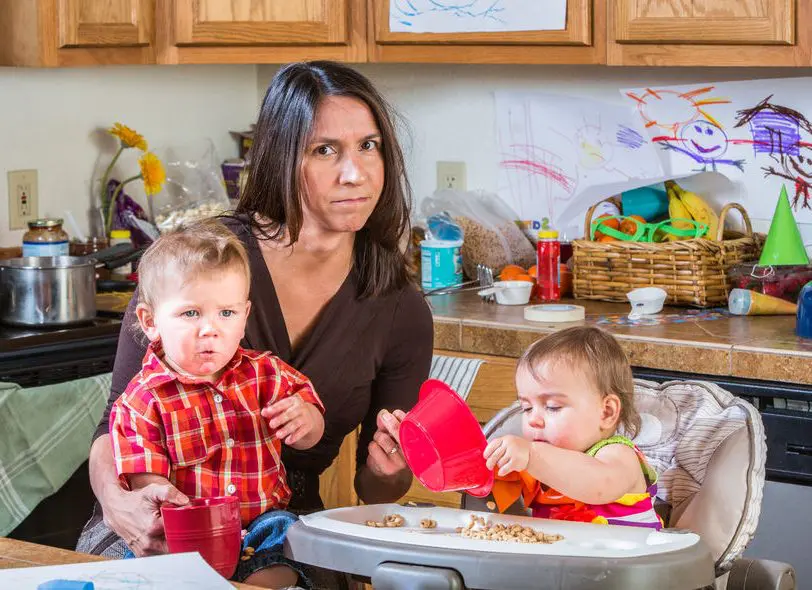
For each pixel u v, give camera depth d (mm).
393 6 2811
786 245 2650
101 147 3262
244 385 1623
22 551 1342
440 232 3100
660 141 3004
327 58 2867
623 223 2916
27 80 3055
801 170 2814
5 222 3033
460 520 1455
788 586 1602
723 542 1613
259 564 1532
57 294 2514
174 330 1551
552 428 1611
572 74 3117
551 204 3205
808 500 2258
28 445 2295
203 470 1596
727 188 2926
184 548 1337
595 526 1398
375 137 1667
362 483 1833
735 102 2877
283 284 1741
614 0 2582
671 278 2719
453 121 3340
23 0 2719
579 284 2854
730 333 2436
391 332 1815
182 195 3396
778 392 2271
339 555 1315
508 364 2494
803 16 2398
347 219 1650
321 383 1769
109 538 1687
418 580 1242
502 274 2963
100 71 3232
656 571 1199
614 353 1649
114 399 1695
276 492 1667
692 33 2502
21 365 2428
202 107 3537
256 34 2859
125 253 2980
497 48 2736
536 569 1210
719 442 1714
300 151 1632
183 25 2883
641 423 1778
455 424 1396
